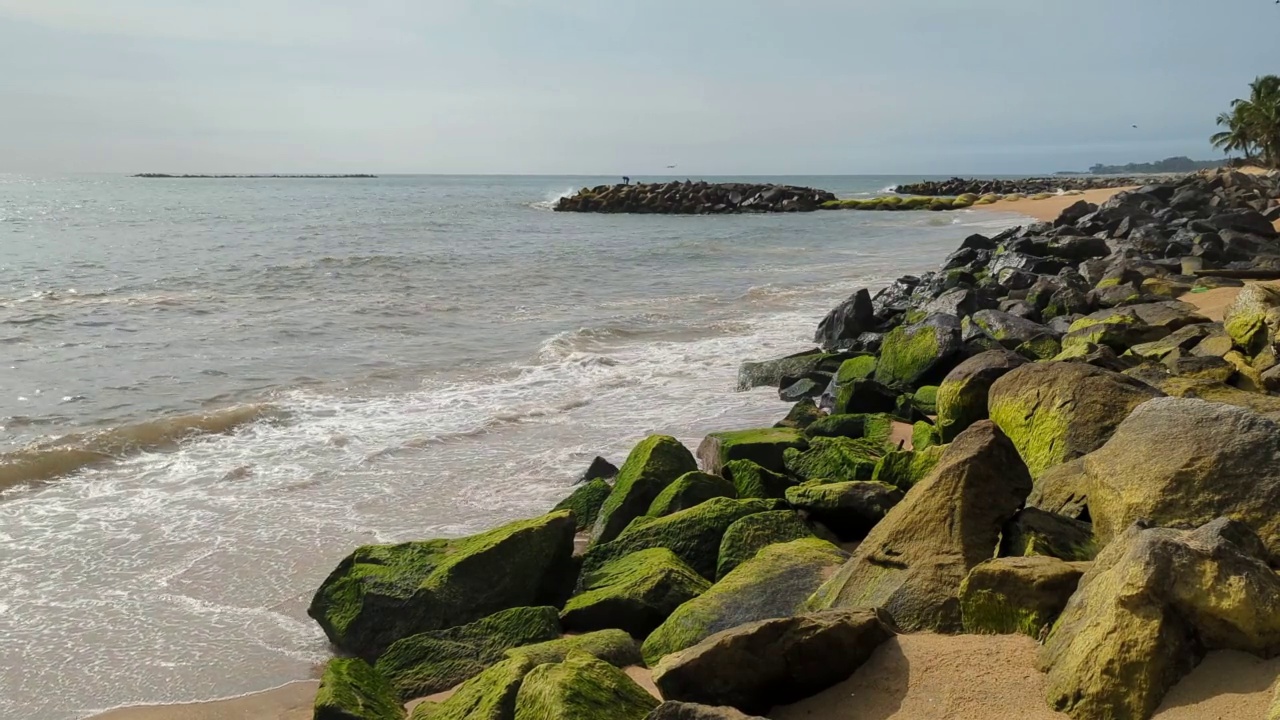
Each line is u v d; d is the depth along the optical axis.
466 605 7.30
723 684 5.07
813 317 22.56
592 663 5.33
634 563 7.66
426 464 11.70
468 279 29.72
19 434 12.48
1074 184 115.25
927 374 13.58
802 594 6.45
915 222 60.00
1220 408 5.73
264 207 83.31
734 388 15.62
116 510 10.07
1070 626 4.69
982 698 4.63
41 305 23.03
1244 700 3.94
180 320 21.45
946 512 6.06
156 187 169.75
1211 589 4.25
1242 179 49.69
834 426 11.80
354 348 18.78
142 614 7.83
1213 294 18.22
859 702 4.90
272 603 8.11
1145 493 5.48
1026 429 8.42
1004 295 20.88
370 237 47.38
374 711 5.94
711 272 32.44
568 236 49.72
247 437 12.73
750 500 8.43
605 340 19.86
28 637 7.41
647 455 9.68
